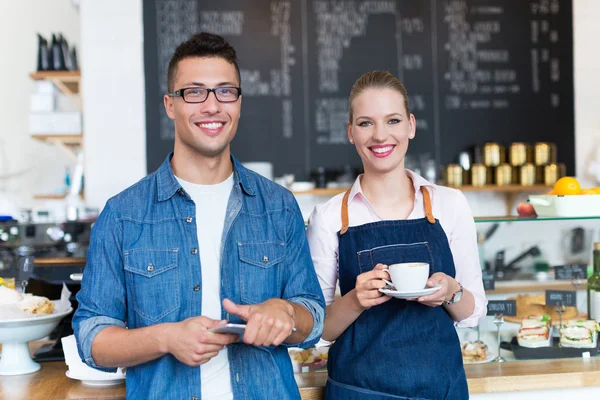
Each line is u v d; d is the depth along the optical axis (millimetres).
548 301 1823
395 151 1507
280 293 1373
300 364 1752
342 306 1455
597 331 1795
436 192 1581
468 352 1775
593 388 1669
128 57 3816
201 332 1138
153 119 3805
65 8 4609
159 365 1264
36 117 3822
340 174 3879
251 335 1121
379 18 3924
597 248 1834
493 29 3982
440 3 3951
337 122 3896
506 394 1646
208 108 1279
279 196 1418
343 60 3902
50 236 3320
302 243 1412
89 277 1295
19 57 4598
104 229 1301
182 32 3816
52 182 4590
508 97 3996
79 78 3934
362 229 1534
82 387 1595
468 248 1573
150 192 1344
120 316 1305
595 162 3926
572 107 4039
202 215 1342
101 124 3807
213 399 1262
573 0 4035
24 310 1653
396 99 1491
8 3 4582
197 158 1340
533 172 3834
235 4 3842
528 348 1796
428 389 1431
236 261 1324
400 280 1337
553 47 4027
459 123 3965
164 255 1292
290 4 3873
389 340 1459
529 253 1836
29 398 1512
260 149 3865
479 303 1570
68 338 1602
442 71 3953
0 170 4535
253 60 3855
